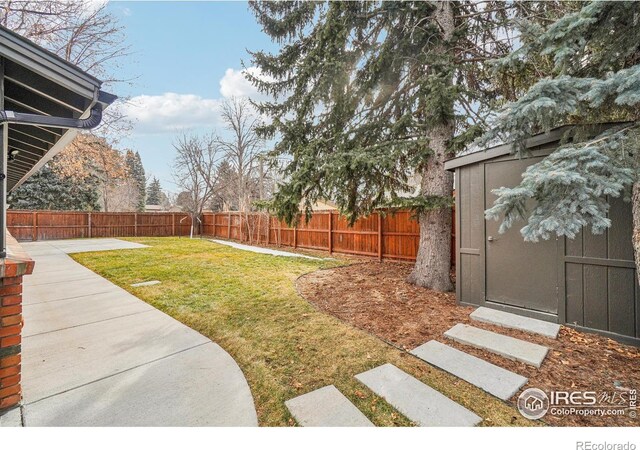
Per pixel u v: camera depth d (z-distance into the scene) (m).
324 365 2.62
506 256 3.70
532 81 4.52
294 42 6.06
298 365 2.64
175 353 2.88
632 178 2.05
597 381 2.29
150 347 3.00
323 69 4.89
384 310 3.96
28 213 13.48
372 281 5.57
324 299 4.53
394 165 4.66
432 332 3.25
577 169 2.13
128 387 2.32
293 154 5.53
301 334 3.28
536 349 2.75
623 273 2.92
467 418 1.95
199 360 2.74
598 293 3.05
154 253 9.28
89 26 7.52
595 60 2.72
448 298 4.47
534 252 3.48
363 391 2.25
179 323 3.64
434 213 5.06
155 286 5.34
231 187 16.45
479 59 4.69
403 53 5.03
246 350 2.93
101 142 9.55
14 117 2.01
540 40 2.60
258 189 15.98
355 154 4.48
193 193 16.86
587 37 2.49
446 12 4.79
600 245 3.05
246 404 2.13
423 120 5.27
